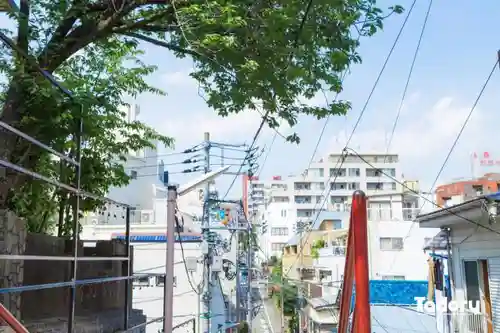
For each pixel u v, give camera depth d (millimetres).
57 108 7062
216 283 26969
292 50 6742
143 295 21672
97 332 7633
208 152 20172
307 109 8148
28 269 7609
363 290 2451
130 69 11531
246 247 32906
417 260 27984
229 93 7977
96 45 10156
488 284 13070
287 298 38625
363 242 2500
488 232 12781
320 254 36094
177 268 21906
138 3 7477
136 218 31703
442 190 32688
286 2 6488
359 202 2529
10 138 6898
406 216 32062
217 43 6461
